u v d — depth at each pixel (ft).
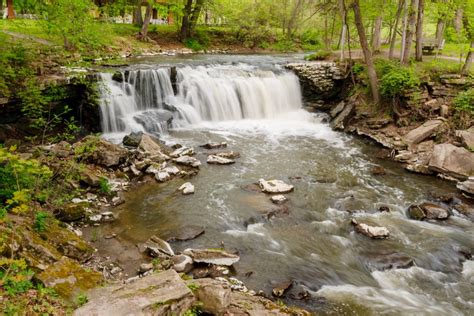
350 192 36.60
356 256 26.17
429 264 25.80
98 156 36.50
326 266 24.80
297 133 55.36
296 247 26.84
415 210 32.73
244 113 60.80
